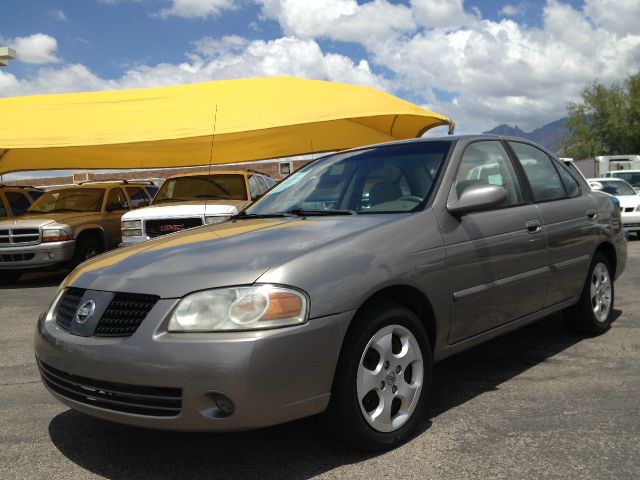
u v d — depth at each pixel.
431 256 3.33
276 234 3.26
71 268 10.75
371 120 14.61
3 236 10.30
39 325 3.27
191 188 10.97
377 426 3.00
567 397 3.74
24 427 3.58
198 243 3.30
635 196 14.64
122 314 2.86
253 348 2.60
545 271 4.27
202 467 2.98
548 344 4.96
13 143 12.12
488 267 3.72
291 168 23.78
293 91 13.56
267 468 2.94
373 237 3.15
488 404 3.67
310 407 2.77
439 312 3.37
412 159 3.99
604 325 5.17
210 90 13.94
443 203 3.59
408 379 3.23
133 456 3.14
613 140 52.03
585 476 2.74
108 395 2.84
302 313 2.73
